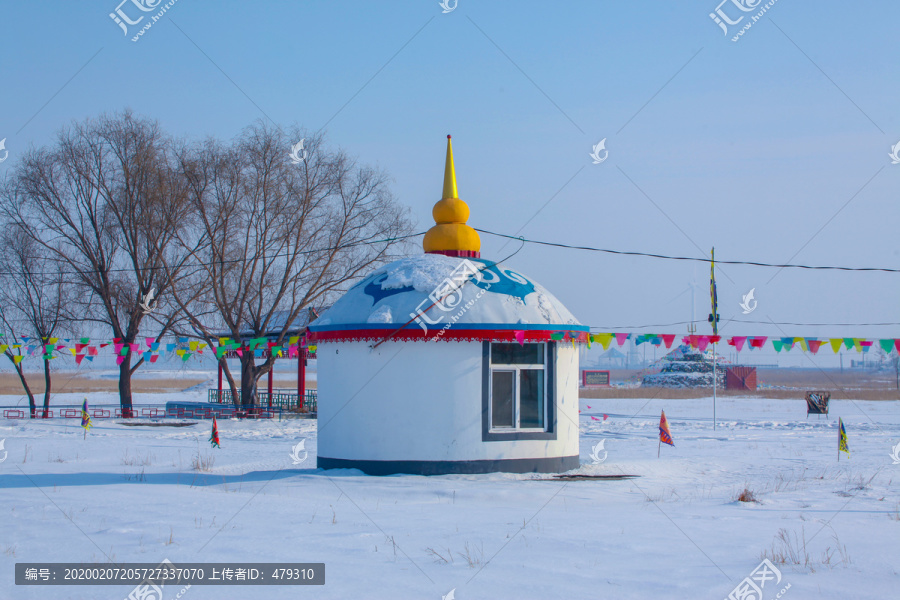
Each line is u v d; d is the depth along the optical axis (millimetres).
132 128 39906
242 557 8391
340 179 41000
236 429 33875
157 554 8492
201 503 12125
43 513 11078
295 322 43250
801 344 17656
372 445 15898
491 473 15750
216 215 39375
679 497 13766
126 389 41656
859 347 17719
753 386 81875
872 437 30047
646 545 9086
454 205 18156
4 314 40281
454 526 10359
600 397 68000
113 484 15000
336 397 16578
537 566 8023
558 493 13797
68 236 40531
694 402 59500
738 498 13398
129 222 39406
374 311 16125
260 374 42281
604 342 17594
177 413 43625
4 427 33406
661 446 25391
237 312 40156
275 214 39750
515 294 16531
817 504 12914
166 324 40000
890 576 7668
